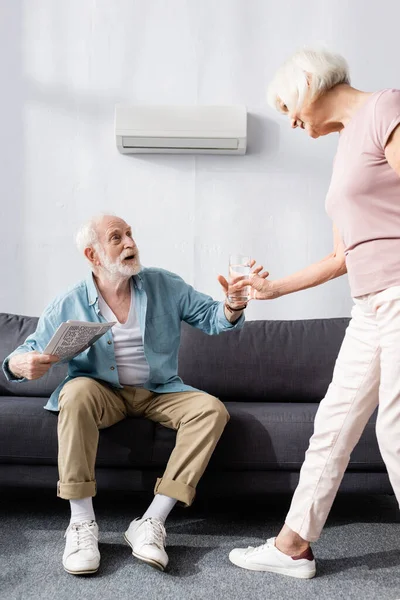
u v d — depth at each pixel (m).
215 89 3.29
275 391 2.80
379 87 3.27
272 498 2.64
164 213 3.29
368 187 1.64
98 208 3.29
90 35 3.30
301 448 2.24
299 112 1.76
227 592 1.79
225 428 2.25
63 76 3.29
